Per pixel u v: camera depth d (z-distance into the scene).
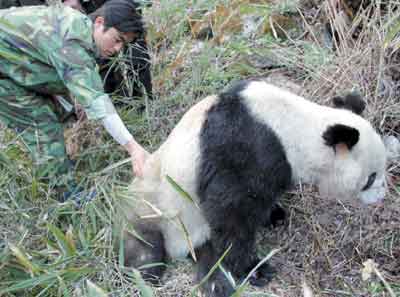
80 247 2.32
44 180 2.65
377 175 2.35
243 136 2.17
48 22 2.35
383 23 3.06
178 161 2.26
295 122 2.23
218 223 2.25
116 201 2.23
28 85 2.51
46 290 2.11
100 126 2.93
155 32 3.27
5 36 2.40
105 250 2.22
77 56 2.29
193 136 2.25
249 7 3.35
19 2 2.93
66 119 2.89
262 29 3.37
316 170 2.30
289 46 3.32
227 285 2.33
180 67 3.23
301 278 2.43
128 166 2.79
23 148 2.72
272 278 2.45
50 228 2.07
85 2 2.98
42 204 2.42
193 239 2.35
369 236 2.52
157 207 2.31
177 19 3.38
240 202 2.21
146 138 2.94
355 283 2.39
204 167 2.21
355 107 2.41
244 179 2.19
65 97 2.71
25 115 2.59
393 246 2.49
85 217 2.31
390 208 2.59
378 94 2.88
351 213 2.62
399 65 2.99
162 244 2.34
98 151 2.80
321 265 2.47
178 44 3.31
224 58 3.20
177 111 3.01
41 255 2.18
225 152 2.19
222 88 3.08
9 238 2.25
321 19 3.36
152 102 3.01
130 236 2.31
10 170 2.46
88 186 2.64
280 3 3.38
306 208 2.64
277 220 2.65
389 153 2.77
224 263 2.33
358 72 2.91
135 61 2.99
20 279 2.16
